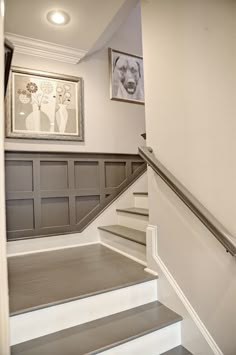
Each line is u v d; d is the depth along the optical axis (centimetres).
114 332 137
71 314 143
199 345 140
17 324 129
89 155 279
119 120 308
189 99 144
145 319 150
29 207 244
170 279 162
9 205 235
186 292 150
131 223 265
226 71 119
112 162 296
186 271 150
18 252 237
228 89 119
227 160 121
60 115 268
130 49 320
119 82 309
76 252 241
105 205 285
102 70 298
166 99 163
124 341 130
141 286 168
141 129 322
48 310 137
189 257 148
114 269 191
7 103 240
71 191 266
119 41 312
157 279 173
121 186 298
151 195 181
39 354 120
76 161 271
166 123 163
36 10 201
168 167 162
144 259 205
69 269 193
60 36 240
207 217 124
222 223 124
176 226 158
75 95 278
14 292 151
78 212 270
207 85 131
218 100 124
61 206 260
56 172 259
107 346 125
